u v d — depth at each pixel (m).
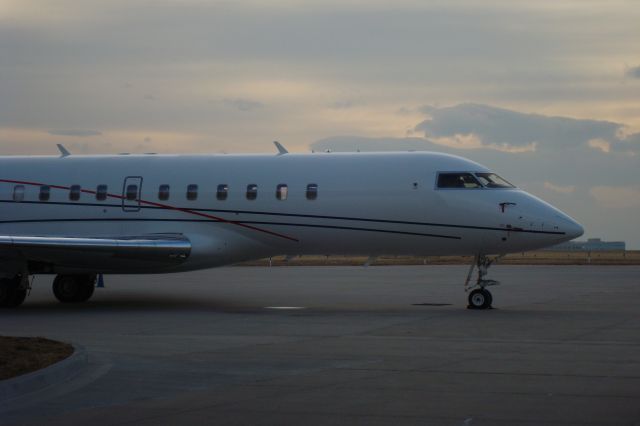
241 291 33.06
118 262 25.81
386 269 53.28
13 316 23.00
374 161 25.67
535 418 9.91
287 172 26.11
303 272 49.66
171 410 10.45
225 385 12.02
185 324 20.50
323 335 18.00
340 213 25.30
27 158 29.22
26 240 23.56
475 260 25.14
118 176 27.62
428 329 19.08
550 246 24.23
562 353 15.09
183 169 27.14
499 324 20.08
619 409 10.35
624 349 15.62
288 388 11.77
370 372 13.07
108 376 12.77
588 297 28.66
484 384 12.00
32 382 11.57
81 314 23.45
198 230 26.50
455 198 24.47
